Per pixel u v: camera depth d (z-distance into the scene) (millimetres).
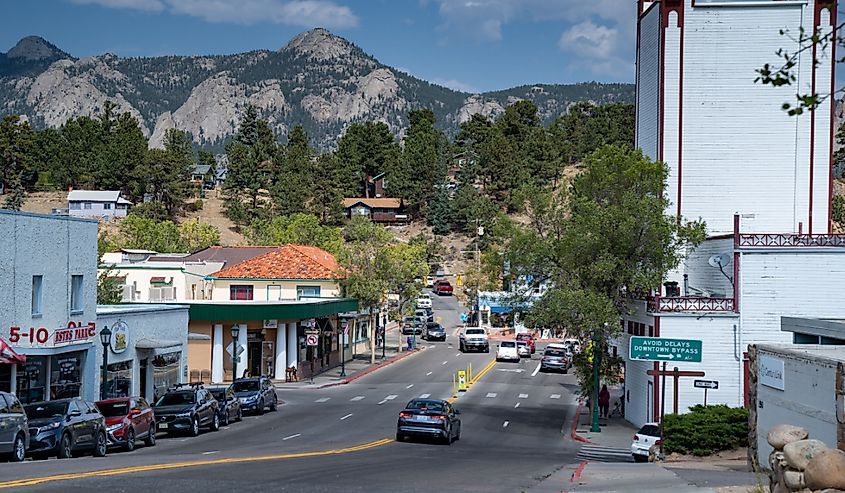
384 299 72625
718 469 23000
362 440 33438
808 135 45219
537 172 172500
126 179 162875
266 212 159250
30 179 172750
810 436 17062
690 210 45562
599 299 38688
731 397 38156
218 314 56750
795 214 45250
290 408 46969
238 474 20000
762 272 38219
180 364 47531
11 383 32719
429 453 29156
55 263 35844
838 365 15719
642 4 50344
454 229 169000
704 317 38406
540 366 71438
